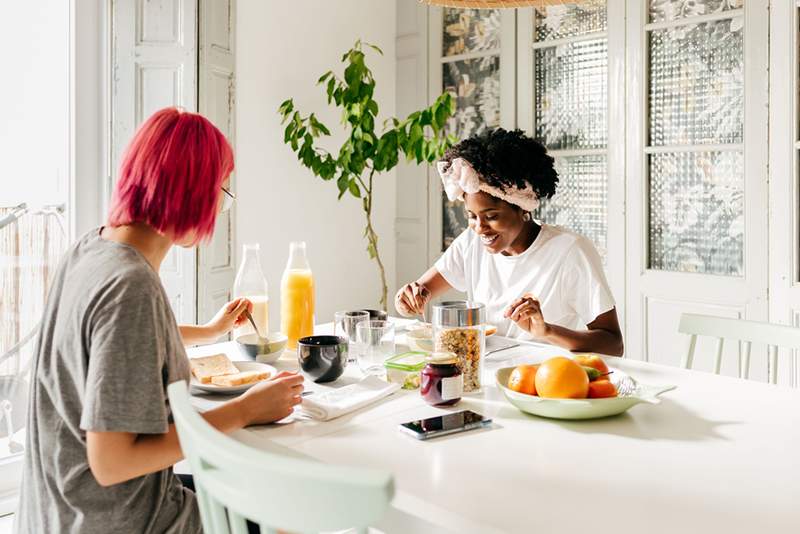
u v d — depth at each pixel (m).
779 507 0.95
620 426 1.29
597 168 3.33
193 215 1.20
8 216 2.94
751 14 2.83
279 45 3.53
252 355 1.72
